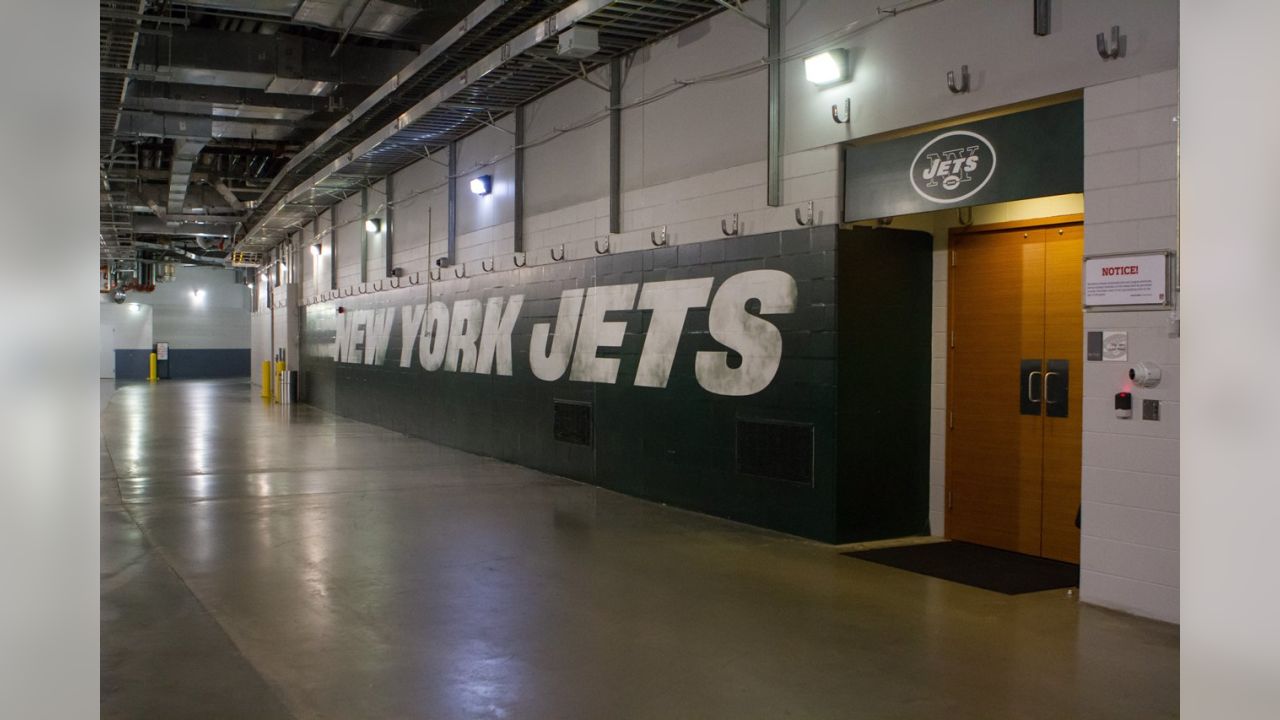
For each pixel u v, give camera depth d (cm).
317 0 878
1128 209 468
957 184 571
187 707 350
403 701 358
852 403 643
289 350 2134
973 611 477
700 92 764
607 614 474
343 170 1417
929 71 579
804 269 663
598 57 859
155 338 3456
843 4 634
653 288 821
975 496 647
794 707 352
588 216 917
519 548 627
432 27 997
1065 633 440
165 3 880
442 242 1274
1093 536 486
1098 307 480
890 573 559
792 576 551
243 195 2030
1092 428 485
